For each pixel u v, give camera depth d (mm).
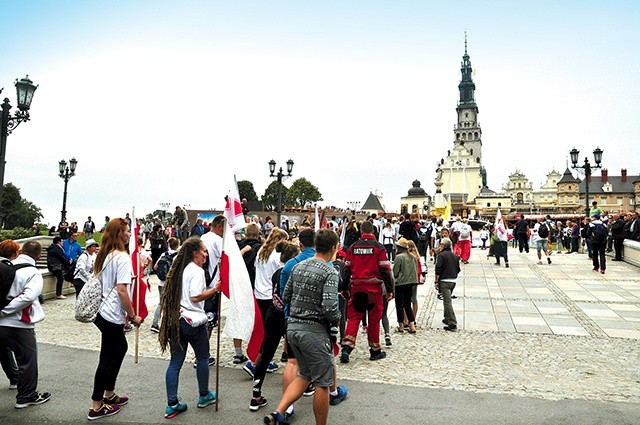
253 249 7555
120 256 5180
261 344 5738
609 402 5465
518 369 6754
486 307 11500
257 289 7055
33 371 5395
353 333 7211
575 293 13297
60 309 11672
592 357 7355
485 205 111562
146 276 16922
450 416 5098
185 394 5781
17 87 13117
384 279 7117
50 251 13219
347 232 12719
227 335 5711
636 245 18234
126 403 5473
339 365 6996
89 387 6016
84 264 11602
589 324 9672
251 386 6070
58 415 5160
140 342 8305
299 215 46969
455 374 6535
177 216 19047
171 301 5188
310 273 4590
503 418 5039
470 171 116688
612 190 118812
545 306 11570
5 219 71188
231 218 7645
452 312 9273
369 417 5086
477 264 20266
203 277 5340
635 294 13078
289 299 4801
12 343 5262
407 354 7578
